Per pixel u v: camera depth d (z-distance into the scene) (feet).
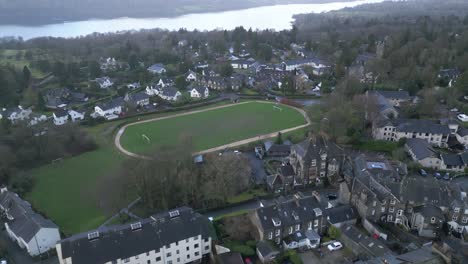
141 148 492.95
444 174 405.80
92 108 655.76
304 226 303.27
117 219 333.01
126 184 362.53
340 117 481.05
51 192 388.37
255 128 562.25
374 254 267.18
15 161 430.20
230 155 387.14
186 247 278.05
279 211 299.99
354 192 330.95
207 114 635.66
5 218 341.21
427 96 543.39
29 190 392.27
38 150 465.47
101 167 442.09
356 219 318.86
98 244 255.09
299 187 388.16
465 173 404.98
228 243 291.38
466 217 305.32
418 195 317.63
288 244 291.17
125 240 261.85
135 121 604.90
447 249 252.01
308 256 283.18
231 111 648.79
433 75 625.00
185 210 292.61
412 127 476.54
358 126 497.46
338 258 280.10
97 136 538.47
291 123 580.71
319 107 558.97
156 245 265.75
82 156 475.72
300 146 404.16
